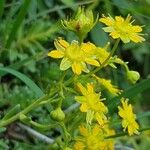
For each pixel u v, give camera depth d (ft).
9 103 0.65
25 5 0.61
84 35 0.44
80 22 0.43
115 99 0.57
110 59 0.47
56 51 0.44
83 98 0.46
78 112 0.49
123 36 0.45
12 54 0.68
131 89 0.57
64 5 0.77
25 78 0.55
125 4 0.72
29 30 0.72
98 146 0.50
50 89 0.46
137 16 0.82
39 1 0.77
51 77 0.71
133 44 0.79
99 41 0.77
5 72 0.58
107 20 0.46
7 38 0.69
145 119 0.80
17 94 0.66
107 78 0.77
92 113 0.46
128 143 0.73
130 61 0.85
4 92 0.67
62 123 0.47
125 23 0.46
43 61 0.72
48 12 0.75
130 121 0.48
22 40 0.71
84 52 0.45
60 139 0.49
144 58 0.86
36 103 0.48
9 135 0.66
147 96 0.85
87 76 0.46
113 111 0.57
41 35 0.72
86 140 0.49
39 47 0.72
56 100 0.46
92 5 0.74
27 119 0.48
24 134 0.66
